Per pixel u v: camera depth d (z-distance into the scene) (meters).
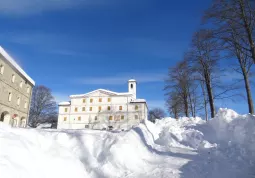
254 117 8.54
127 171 6.13
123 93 57.00
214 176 5.75
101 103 57.06
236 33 13.41
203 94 22.70
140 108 54.84
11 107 26.77
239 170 5.89
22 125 31.12
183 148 9.57
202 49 20.12
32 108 48.62
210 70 19.75
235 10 12.98
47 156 5.56
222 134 10.23
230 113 11.04
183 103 28.16
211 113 19.05
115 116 55.28
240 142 8.09
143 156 7.55
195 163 6.65
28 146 5.35
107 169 6.13
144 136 9.65
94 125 55.34
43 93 50.66
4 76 24.61
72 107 58.09
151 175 5.82
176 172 5.96
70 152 6.48
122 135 8.66
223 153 7.22
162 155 7.89
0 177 3.88
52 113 52.31
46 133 8.02
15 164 4.44
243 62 15.76
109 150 6.85
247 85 15.05
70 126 56.56
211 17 13.85
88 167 6.41
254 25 12.63
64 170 5.42
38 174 4.77
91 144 7.62
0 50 23.08
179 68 26.36
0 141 4.80
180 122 16.98
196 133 11.52
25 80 31.45
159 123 17.16
